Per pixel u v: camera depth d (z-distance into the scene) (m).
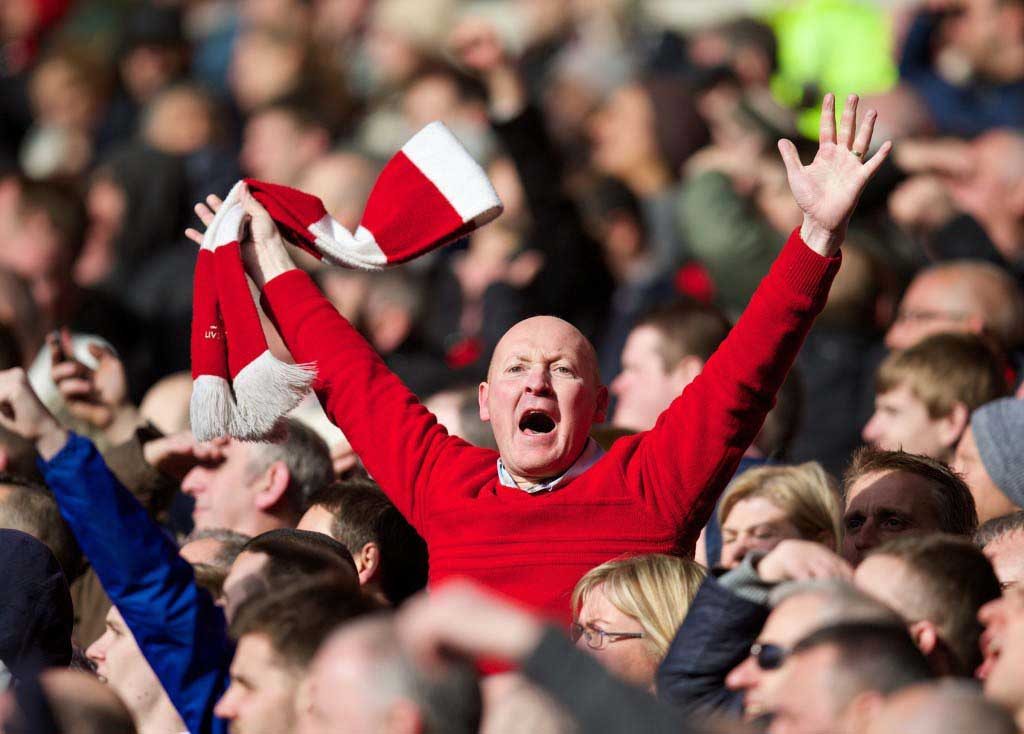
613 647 15.77
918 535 15.11
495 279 31.61
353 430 18.08
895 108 35.06
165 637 16.31
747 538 18.98
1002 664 13.48
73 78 46.53
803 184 16.50
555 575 16.75
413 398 18.25
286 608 14.07
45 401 25.23
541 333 17.47
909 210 30.50
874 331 28.67
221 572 17.77
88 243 37.59
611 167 35.31
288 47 43.81
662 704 11.69
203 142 40.78
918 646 13.52
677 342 24.02
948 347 23.00
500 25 43.69
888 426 23.03
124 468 21.23
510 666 15.08
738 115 32.69
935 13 39.28
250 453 20.88
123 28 48.34
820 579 13.91
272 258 18.81
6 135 47.38
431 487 17.47
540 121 32.00
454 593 11.41
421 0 43.19
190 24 49.16
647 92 35.41
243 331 17.88
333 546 16.95
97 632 20.41
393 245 18.86
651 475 16.92
